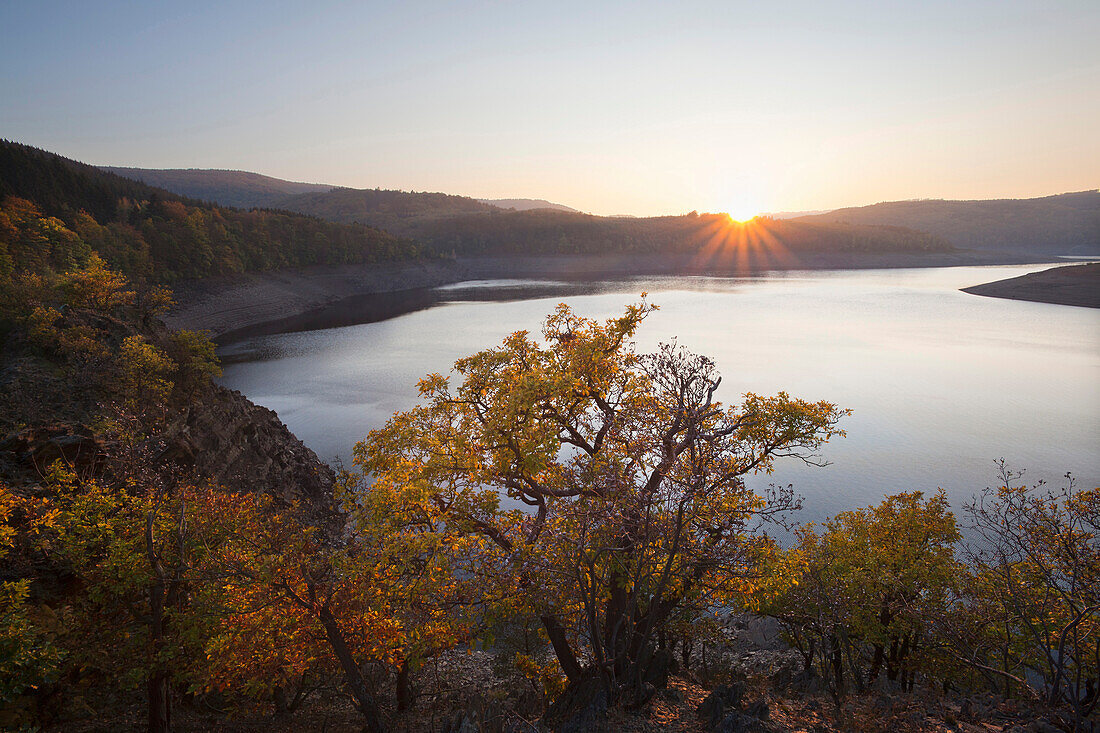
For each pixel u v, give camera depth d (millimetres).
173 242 152000
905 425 65938
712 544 15492
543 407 17406
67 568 21953
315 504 51094
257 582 16250
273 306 167750
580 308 178000
